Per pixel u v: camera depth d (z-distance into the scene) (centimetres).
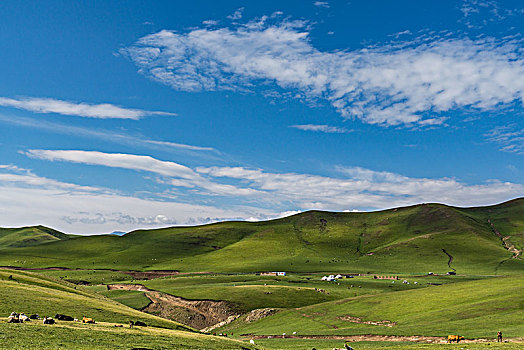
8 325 5134
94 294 11806
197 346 5703
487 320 8288
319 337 9600
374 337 8719
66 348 4375
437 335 7819
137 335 5728
